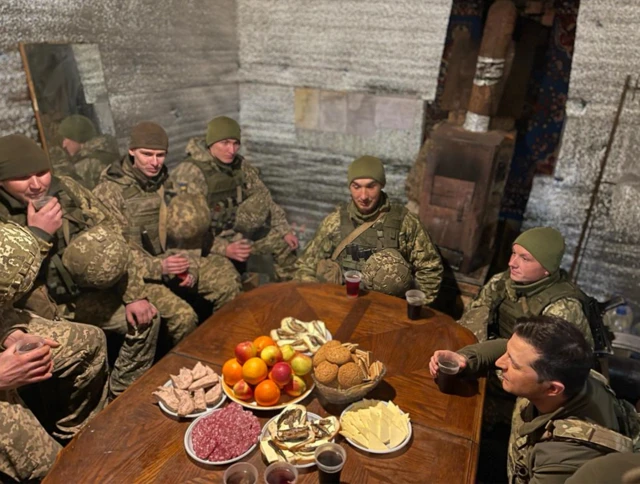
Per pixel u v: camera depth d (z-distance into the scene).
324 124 3.73
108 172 2.64
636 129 2.77
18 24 2.30
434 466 1.37
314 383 1.65
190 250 2.85
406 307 2.16
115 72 2.86
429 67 3.25
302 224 4.13
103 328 2.35
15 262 1.66
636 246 2.95
